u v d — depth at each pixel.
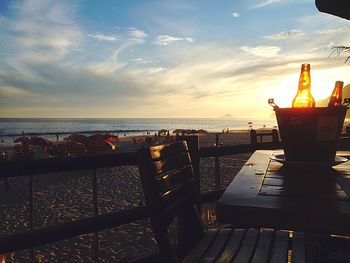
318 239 2.16
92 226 1.79
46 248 6.37
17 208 9.62
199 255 1.68
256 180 1.39
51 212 9.09
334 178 1.40
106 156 1.91
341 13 2.20
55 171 1.72
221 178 12.65
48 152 18.91
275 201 1.07
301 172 1.54
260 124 191.12
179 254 1.86
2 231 7.59
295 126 1.40
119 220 1.88
